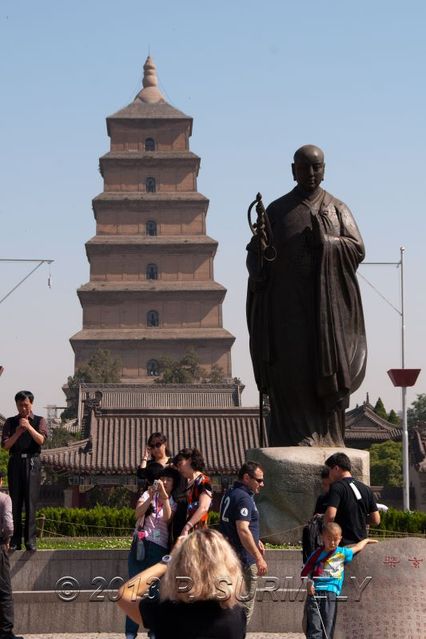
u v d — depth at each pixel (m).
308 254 22.81
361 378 23.05
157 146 177.12
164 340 172.38
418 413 144.25
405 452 59.97
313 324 22.73
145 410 76.12
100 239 173.25
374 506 16.19
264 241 22.80
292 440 22.89
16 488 21.95
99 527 33.34
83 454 72.44
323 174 23.27
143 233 174.62
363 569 15.37
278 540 21.94
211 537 9.52
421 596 15.10
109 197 173.62
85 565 22.11
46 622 20.00
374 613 15.09
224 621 9.35
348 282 22.83
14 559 21.91
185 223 175.25
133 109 177.50
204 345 173.75
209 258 174.88
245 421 75.69
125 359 172.88
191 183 176.12
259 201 22.84
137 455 72.50
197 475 17.27
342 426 23.28
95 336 172.12
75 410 149.62
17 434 21.77
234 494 16.45
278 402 23.25
